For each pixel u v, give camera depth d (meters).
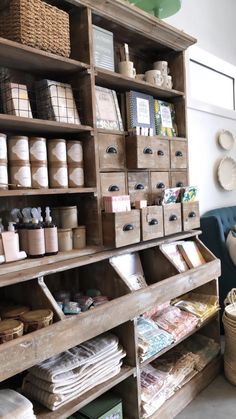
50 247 1.44
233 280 2.68
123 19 1.72
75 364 1.40
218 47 3.45
